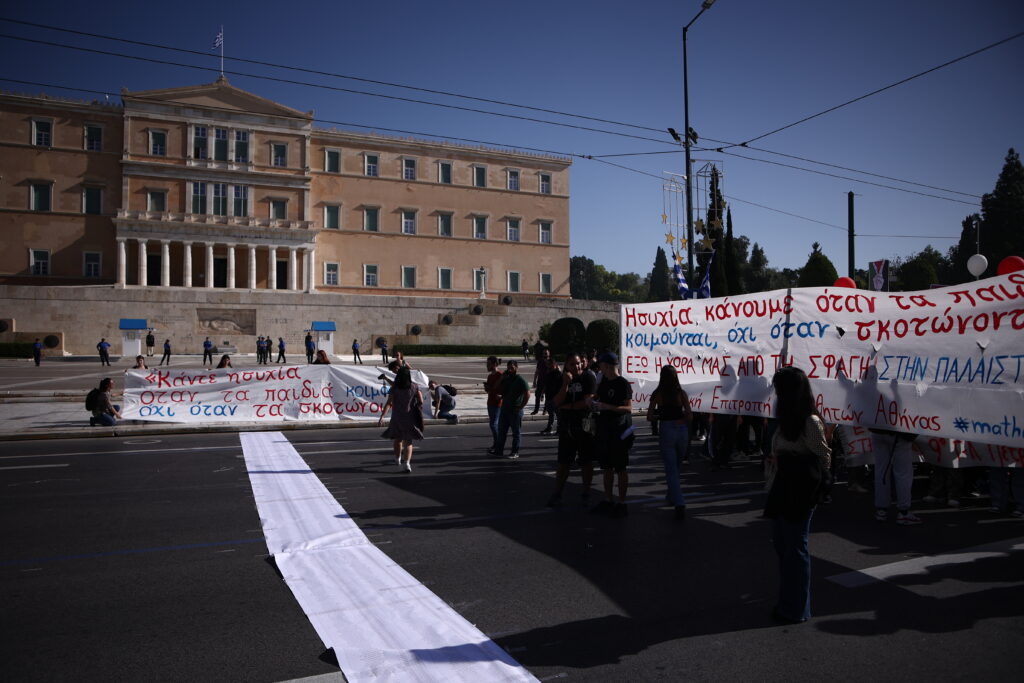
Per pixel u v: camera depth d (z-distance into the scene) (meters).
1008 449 7.98
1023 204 48.47
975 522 7.96
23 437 14.37
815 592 5.65
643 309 12.02
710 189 23.75
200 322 50.28
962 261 51.34
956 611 5.25
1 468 11.02
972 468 9.26
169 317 49.44
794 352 9.82
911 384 8.04
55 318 46.66
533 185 67.31
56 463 11.49
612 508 8.19
